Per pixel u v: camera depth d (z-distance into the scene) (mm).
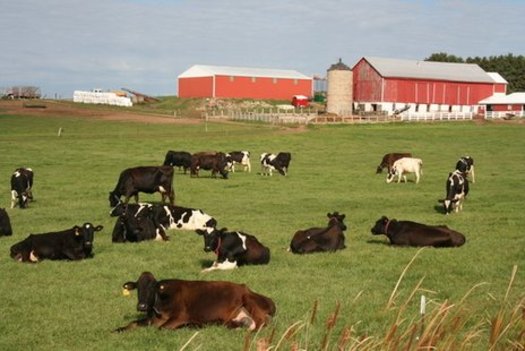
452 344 7059
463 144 57812
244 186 33156
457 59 174500
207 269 14328
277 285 13016
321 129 68438
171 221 20297
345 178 36875
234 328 9898
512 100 99562
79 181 33531
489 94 103812
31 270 14555
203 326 10000
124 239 18109
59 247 15594
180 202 27312
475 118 82812
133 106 105000
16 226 20938
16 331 10258
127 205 19000
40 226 20906
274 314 10188
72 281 13500
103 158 43562
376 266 14930
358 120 77000
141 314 11086
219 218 22797
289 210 25266
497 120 81562
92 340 9781
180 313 10008
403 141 59500
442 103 100188
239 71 120000
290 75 123812
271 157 38500
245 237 14727
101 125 68312
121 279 13672
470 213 24297
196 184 33750
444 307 7258
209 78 117000
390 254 16328
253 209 25453
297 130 66562
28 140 53000
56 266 14953
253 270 14375
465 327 9586
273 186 33219
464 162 35281
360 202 27625
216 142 54812
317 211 25094
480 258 15852
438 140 60781
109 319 10852
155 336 9680
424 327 7293
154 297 9930
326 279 13555
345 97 94625
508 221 22062
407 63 102000
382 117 79312
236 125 70500
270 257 15867
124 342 9500
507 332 7582
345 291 12539
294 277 13695
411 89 97312
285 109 106375
